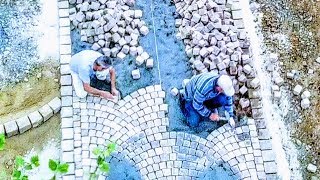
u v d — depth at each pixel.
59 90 7.10
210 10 7.42
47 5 7.62
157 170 6.58
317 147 6.93
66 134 6.75
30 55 7.34
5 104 7.02
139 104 6.96
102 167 5.17
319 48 7.54
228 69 7.12
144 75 7.17
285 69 7.38
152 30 7.46
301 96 7.22
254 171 6.61
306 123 7.07
